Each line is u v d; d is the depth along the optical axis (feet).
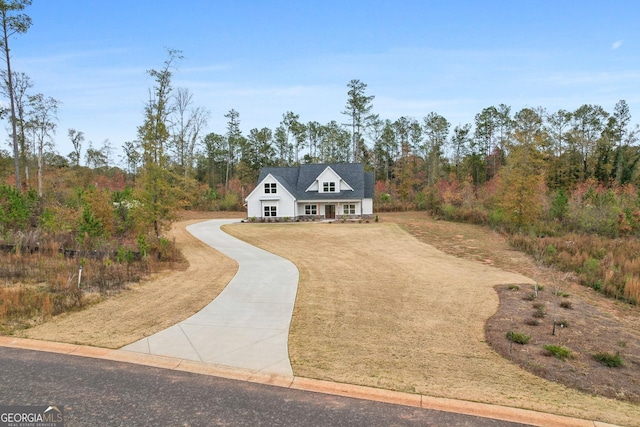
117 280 36.70
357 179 127.03
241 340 23.29
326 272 46.19
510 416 15.11
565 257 54.65
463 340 24.89
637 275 44.65
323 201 121.08
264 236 83.35
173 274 42.80
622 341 25.91
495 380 18.70
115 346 21.76
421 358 21.36
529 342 24.61
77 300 29.63
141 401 15.67
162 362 19.72
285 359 20.43
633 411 16.16
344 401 15.97
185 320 26.89
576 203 83.30
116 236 62.13
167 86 94.32
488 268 52.01
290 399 16.03
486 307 33.06
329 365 19.76
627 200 87.66
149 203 59.36
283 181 122.31
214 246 69.87
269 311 29.66
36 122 99.35
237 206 159.33
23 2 83.87
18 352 20.75
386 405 15.70
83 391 16.47
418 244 71.97
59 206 71.97
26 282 34.45
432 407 15.62
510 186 81.20
